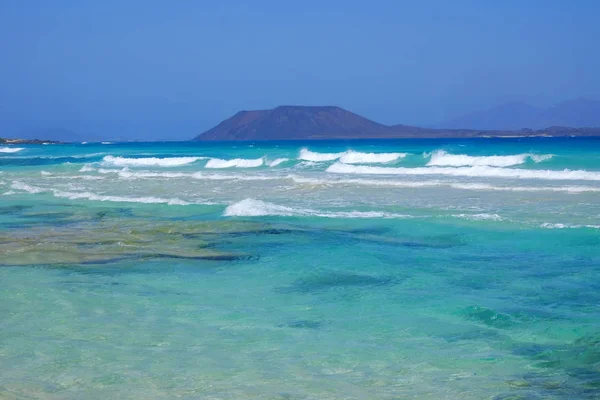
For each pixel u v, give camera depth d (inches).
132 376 250.2
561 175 1061.1
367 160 1587.1
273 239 547.8
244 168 1524.4
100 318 328.8
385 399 227.3
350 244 524.7
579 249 487.8
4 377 249.9
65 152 3095.5
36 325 316.8
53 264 460.4
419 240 539.8
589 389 230.8
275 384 241.8
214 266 453.1
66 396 231.0
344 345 286.0
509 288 381.1
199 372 254.2
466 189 887.1
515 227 581.6
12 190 1033.5
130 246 521.3
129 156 2369.6
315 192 896.9
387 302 355.3
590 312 328.2
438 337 295.9
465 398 226.8
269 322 321.4
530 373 249.9
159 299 366.6
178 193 935.7
